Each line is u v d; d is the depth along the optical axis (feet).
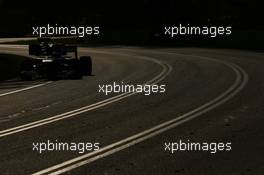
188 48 174.60
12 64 112.37
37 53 86.53
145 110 53.78
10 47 195.31
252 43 178.19
